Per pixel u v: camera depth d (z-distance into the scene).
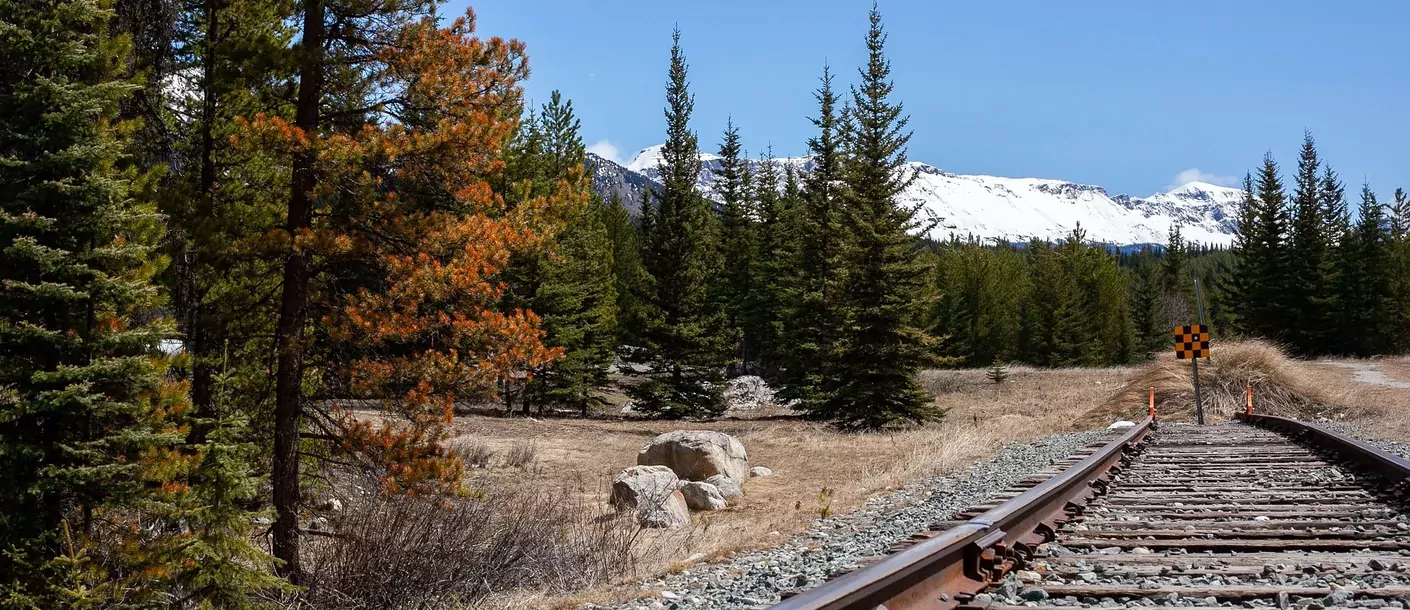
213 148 11.61
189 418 8.36
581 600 6.71
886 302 27.31
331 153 9.41
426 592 8.21
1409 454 12.92
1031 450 15.23
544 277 32.28
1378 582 4.75
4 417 7.25
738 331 45.88
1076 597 4.43
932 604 4.08
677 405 35.09
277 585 7.74
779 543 8.72
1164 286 85.81
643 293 37.94
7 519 7.38
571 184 11.22
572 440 23.38
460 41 10.23
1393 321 60.91
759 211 54.31
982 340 65.50
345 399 10.82
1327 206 60.62
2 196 7.82
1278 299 59.47
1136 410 23.27
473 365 10.12
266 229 10.95
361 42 10.64
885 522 8.91
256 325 10.97
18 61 8.13
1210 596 4.42
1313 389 23.30
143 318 9.91
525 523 9.34
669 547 9.48
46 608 7.23
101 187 7.80
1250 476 10.27
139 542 7.58
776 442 22.44
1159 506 7.85
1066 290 65.31
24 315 7.72
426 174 10.22
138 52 11.16
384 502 9.51
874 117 31.97
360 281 10.82
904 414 27.17
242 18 11.72
